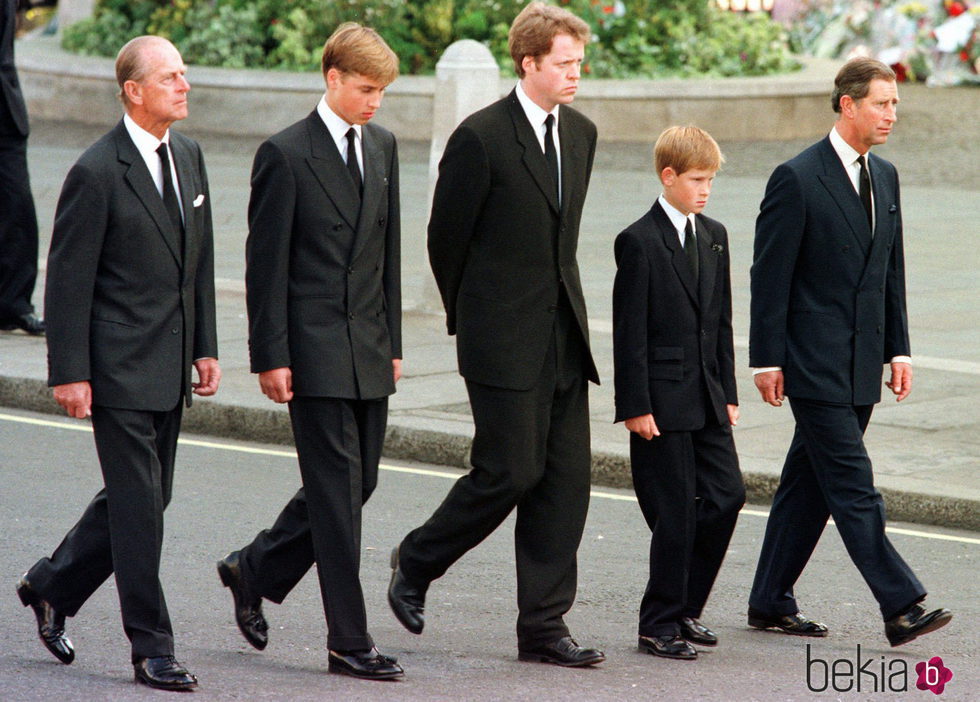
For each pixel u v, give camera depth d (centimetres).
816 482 1902
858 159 1864
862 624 1953
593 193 6203
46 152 7044
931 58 10488
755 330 1864
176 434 1714
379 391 1719
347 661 1686
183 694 1609
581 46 1728
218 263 4641
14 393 3155
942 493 2442
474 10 8006
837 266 1844
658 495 1795
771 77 8194
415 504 2505
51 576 1697
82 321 1617
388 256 1759
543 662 1758
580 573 2152
